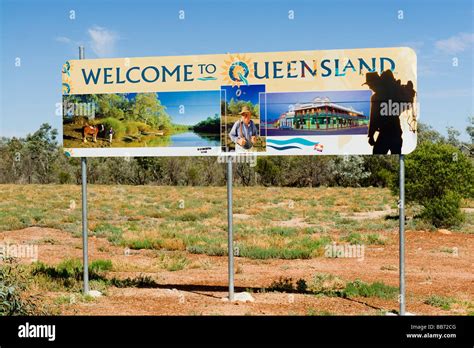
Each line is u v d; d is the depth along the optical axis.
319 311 8.95
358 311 9.07
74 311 8.49
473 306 9.70
